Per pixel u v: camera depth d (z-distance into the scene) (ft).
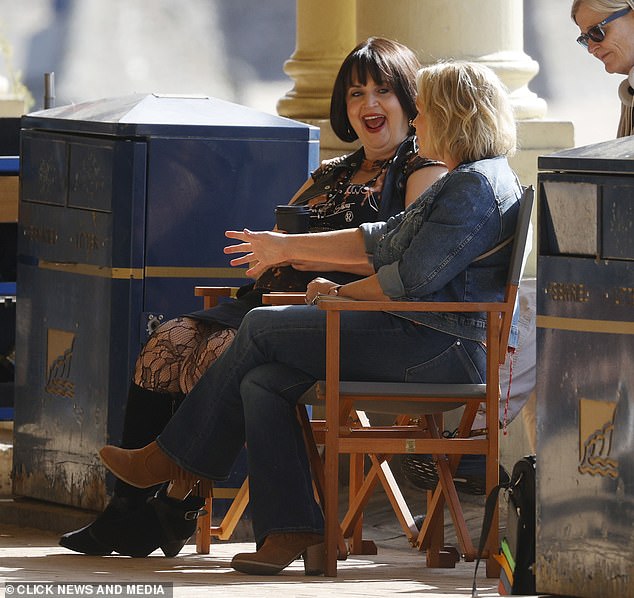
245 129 73.56
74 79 236.02
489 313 58.34
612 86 223.51
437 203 58.75
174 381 65.67
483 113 60.03
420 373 59.06
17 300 78.18
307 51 101.71
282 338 58.59
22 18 233.96
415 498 82.38
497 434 58.85
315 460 60.90
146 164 72.59
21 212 77.61
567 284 51.88
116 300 72.74
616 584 51.03
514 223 59.11
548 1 223.92
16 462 78.69
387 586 54.54
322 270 66.39
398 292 58.34
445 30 87.97
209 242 73.36
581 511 51.83
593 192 51.03
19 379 78.48
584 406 51.65
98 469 74.08
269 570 57.88
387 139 68.85
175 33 238.89
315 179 71.36
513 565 54.13
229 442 60.34
